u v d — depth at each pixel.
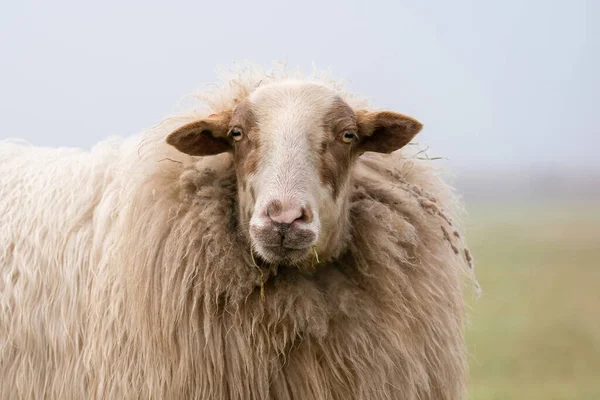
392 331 8.67
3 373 8.95
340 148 8.48
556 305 37.59
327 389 8.48
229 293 8.50
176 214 8.76
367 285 8.85
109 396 8.57
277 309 8.41
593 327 30.64
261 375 8.40
